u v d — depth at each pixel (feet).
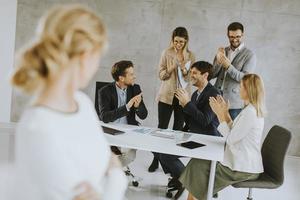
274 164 8.84
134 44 16.56
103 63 16.72
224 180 8.72
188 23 16.12
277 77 16.11
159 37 16.39
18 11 16.69
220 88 15.43
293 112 16.25
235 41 15.47
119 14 16.43
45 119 2.53
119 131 9.80
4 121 16.92
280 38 15.92
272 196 11.87
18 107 17.24
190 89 15.19
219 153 8.57
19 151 2.53
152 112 16.83
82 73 2.70
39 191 2.52
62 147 2.57
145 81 16.71
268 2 15.74
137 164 13.94
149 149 8.42
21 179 2.55
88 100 3.20
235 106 15.24
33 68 2.47
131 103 10.52
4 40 16.11
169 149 8.54
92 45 2.62
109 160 3.26
